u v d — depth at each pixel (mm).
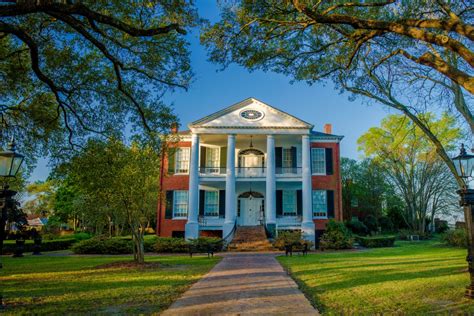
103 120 12352
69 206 50781
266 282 9508
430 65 7355
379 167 43344
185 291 8336
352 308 6457
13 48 11516
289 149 32656
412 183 40344
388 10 9859
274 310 6234
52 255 23844
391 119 38688
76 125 12320
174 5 9539
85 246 24922
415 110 13039
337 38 10883
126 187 13828
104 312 6289
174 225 30656
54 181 13430
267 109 30500
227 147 31438
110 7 9859
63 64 11180
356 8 9930
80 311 6379
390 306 6566
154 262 15578
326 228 28500
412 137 38094
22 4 6082
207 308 6438
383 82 12812
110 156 12938
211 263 15727
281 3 9164
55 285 9477
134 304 6965
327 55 11625
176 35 10812
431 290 7918
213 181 30391
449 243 25031
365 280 9578
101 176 12977
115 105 12109
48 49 10930
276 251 24484
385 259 16734
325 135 31859
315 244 28781
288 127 29891
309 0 8828
